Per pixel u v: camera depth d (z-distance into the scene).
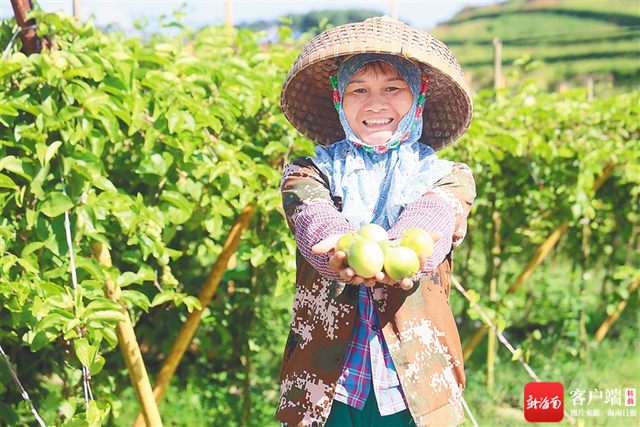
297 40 3.52
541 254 4.43
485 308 3.38
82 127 2.30
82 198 2.29
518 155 3.79
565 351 4.97
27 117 2.38
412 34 1.73
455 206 1.69
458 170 1.80
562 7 27.34
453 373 1.77
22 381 2.96
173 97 2.53
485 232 4.65
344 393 1.69
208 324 3.94
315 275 1.79
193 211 2.87
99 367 2.16
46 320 2.06
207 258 4.08
